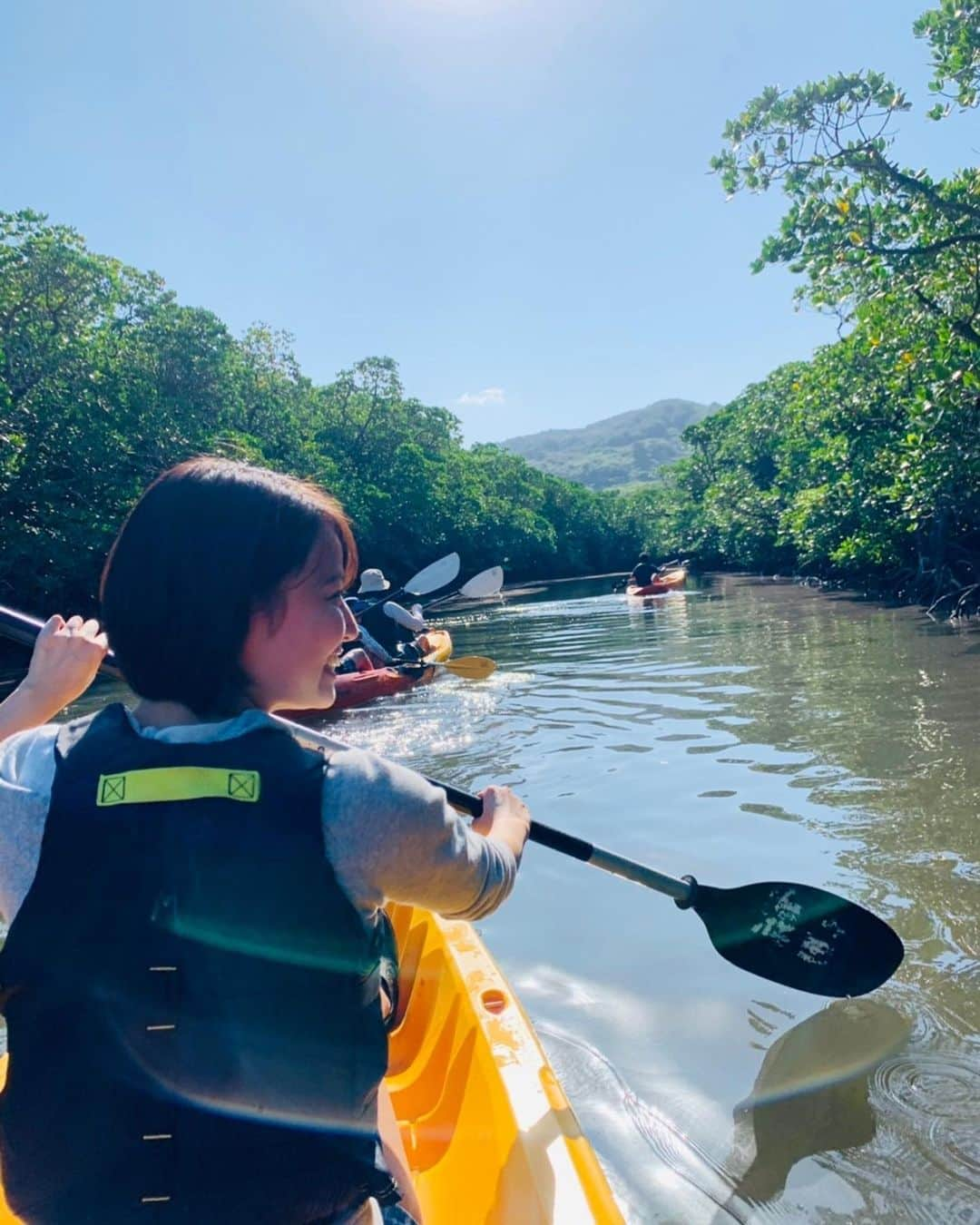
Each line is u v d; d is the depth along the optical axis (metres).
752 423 32.81
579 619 16.05
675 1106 2.22
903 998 2.61
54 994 0.97
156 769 1.01
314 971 1.00
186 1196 0.96
